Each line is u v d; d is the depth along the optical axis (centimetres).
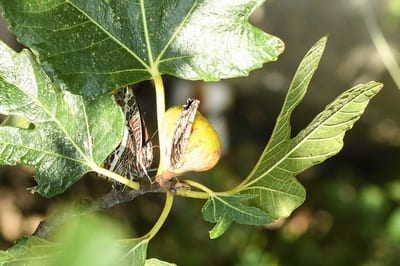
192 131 76
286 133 80
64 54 74
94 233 45
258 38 76
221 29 76
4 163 77
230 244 217
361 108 78
